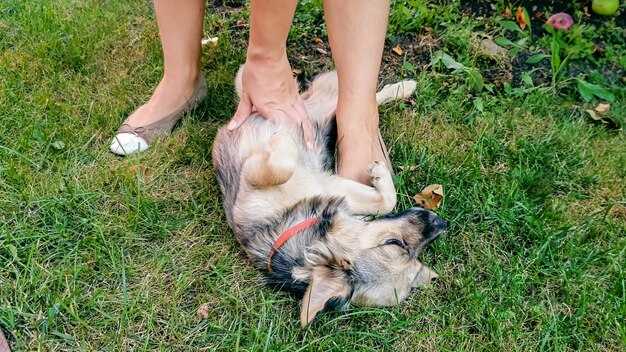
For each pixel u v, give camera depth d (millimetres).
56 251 1139
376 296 1110
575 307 1106
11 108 1373
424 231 1152
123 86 1467
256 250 1161
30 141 1312
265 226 1176
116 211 1225
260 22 1127
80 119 1380
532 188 1288
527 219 1211
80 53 1523
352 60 1211
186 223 1215
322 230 1167
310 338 1048
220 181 1257
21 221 1176
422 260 1187
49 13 1611
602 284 1136
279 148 1190
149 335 1053
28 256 1113
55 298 1064
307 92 1427
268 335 1037
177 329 1062
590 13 1683
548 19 1633
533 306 1104
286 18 1123
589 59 1569
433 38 1621
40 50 1510
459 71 1521
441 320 1092
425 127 1417
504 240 1205
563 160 1353
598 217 1242
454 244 1201
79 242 1152
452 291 1133
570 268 1148
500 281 1131
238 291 1123
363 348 1050
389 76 1541
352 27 1176
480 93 1491
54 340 1026
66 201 1204
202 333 1060
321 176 1254
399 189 1274
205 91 1436
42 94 1415
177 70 1332
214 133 1390
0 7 1648
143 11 1673
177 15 1267
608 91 1489
